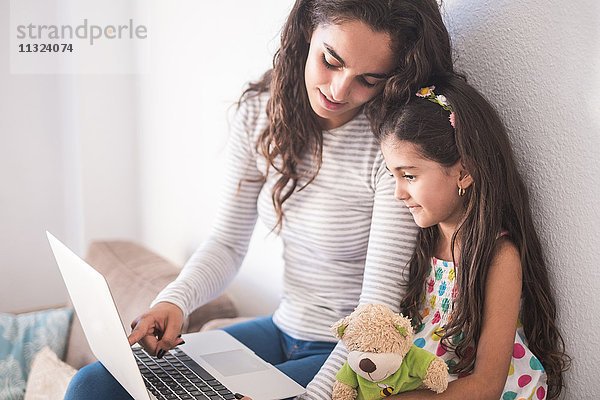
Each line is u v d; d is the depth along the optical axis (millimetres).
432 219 1020
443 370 905
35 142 2555
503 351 957
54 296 2676
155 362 1164
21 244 2598
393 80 1047
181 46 2125
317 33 1077
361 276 1277
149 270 1939
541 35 1036
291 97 1214
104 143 2467
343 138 1219
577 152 996
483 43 1144
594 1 952
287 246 1352
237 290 2008
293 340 1314
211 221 2072
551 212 1047
